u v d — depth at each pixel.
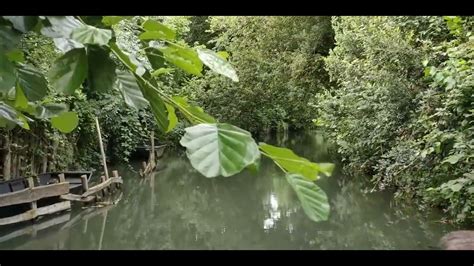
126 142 12.01
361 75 8.95
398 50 7.45
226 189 10.93
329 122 10.59
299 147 16.83
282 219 8.16
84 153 11.17
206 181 11.78
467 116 5.11
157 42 0.99
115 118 11.54
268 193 10.22
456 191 4.77
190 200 9.95
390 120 8.03
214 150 0.66
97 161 11.80
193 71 0.98
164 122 0.92
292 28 16.00
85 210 8.42
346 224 7.52
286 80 15.93
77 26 0.73
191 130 0.68
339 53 10.52
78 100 8.96
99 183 9.45
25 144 8.27
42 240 6.79
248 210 9.05
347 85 9.15
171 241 7.14
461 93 5.15
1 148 7.70
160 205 9.48
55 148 9.30
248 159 0.66
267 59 15.93
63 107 1.07
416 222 7.03
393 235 6.79
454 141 5.57
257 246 6.79
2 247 6.39
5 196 6.64
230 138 0.68
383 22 8.20
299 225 7.76
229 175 0.64
